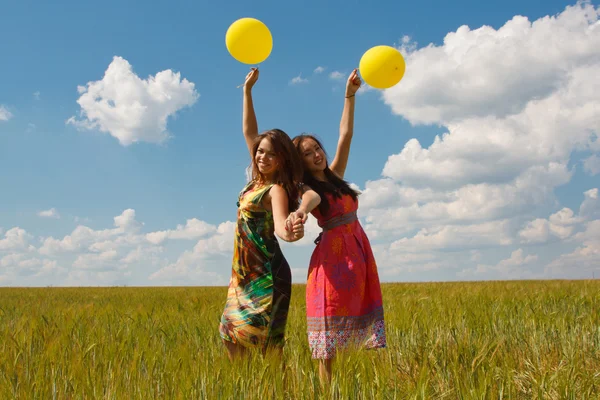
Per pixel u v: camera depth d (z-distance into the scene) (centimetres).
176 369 322
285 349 427
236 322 330
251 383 287
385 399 281
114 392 288
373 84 393
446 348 391
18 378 322
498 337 462
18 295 1570
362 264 355
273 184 336
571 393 293
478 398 280
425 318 573
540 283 1483
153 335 490
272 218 339
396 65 379
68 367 335
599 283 1311
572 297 851
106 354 364
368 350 354
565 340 448
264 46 393
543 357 417
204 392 277
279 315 334
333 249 352
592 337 460
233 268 345
